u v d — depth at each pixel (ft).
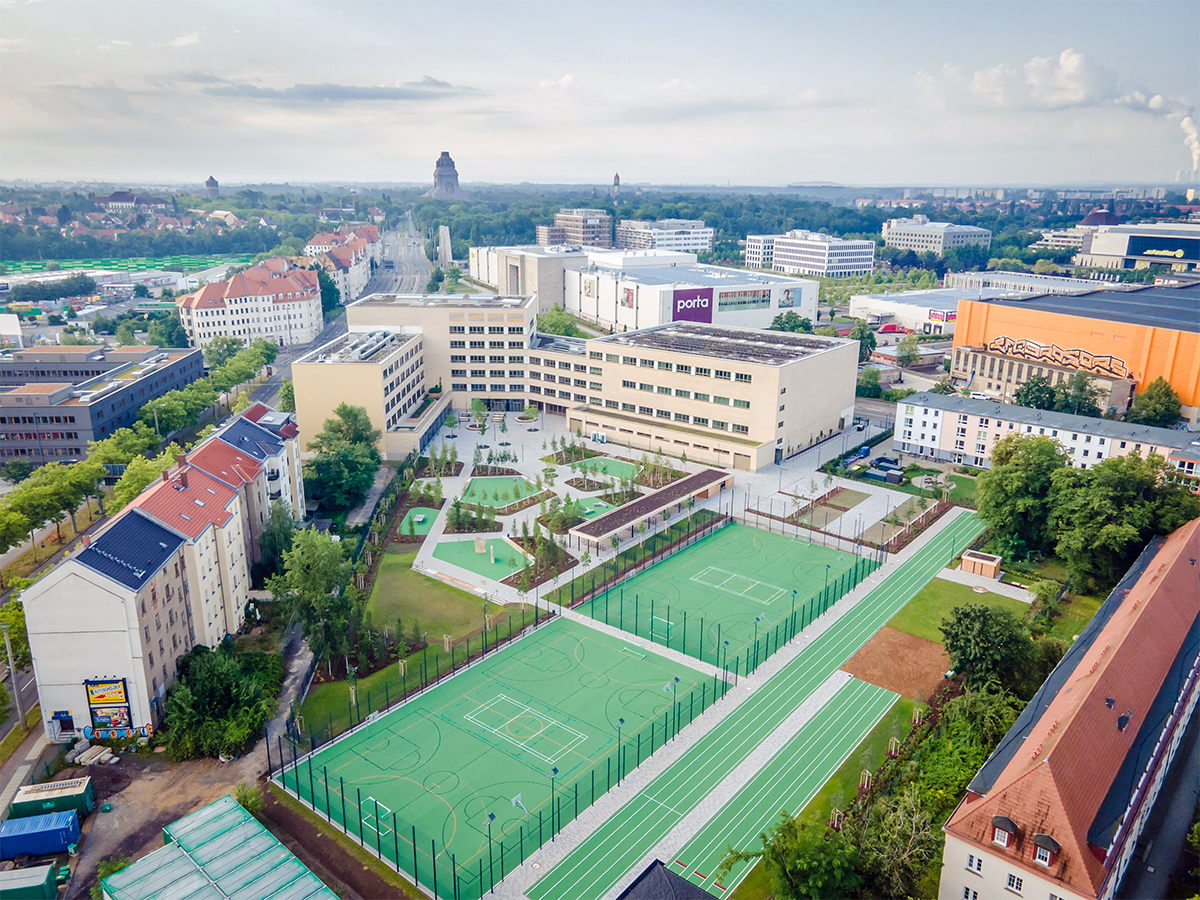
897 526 545.44
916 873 243.60
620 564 490.08
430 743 330.54
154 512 364.58
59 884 257.34
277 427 525.75
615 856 272.72
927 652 396.37
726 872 266.36
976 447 645.51
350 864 267.39
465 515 545.03
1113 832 221.25
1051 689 305.53
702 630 418.31
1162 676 297.94
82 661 315.17
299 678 375.86
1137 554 444.14
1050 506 473.26
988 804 229.45
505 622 425.28
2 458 625.82
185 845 256.93
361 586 460.14
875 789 299.99
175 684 331.16
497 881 261.85
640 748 327.88
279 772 310.04
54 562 491.31
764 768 315.78
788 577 476.54
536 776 311.47
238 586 419.54
